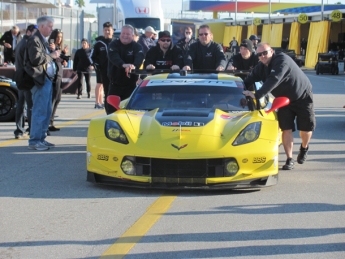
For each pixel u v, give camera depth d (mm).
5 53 37781
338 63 72812
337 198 11844
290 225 9891
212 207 11055
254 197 11859
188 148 11703
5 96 23359
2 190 12430
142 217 10367
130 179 11875
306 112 14578
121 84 19031
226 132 12211
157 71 16797
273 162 12055
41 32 17016
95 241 9047
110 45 18719
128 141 12062
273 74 13719
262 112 13805
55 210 10852
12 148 17859
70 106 30438
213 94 14328
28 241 9047
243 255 8398
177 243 8938
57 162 15711
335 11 76875
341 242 8992
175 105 14055
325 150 17828
